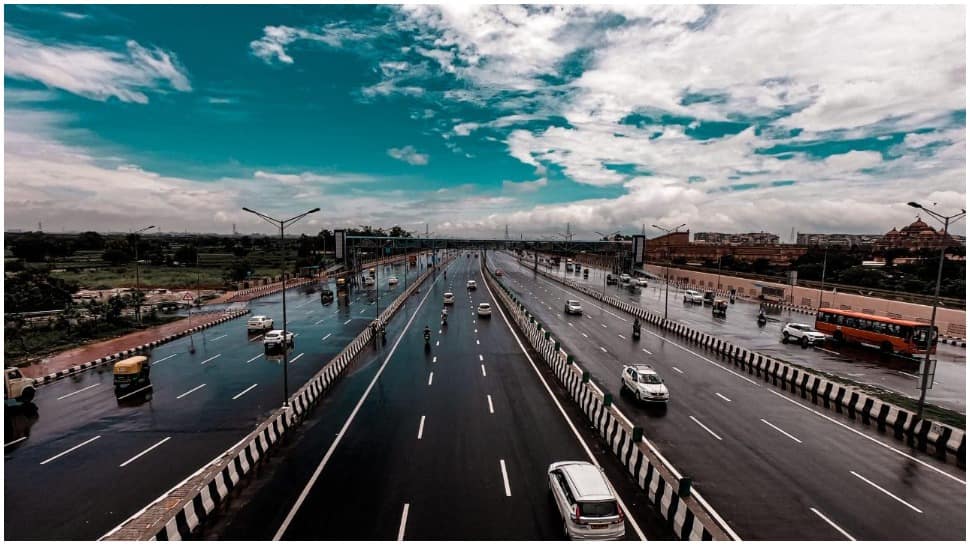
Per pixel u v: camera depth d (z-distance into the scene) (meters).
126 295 50.72
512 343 38.94
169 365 32.44
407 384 27.12
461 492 15.05
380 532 12.91
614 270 120.75
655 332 44.47
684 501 12.91
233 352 36.44
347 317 53.31
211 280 91.12
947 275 66.50
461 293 77.06
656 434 19.97
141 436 20.12
